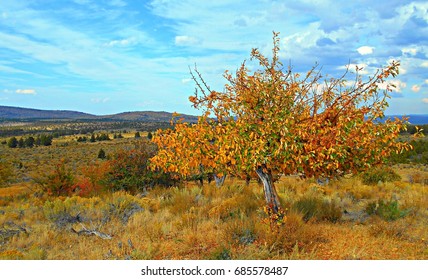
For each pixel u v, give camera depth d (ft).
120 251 27.45
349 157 27.27
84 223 37.65
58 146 280.31
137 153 64.49
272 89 26.84
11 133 479.41
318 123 25.94
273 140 26.21
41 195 69.62
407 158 127.65
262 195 43.01
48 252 28.30
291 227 26.81
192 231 31.19
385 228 28.27
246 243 26.53
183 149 29.22
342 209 40.32
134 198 47.06
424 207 37.81
